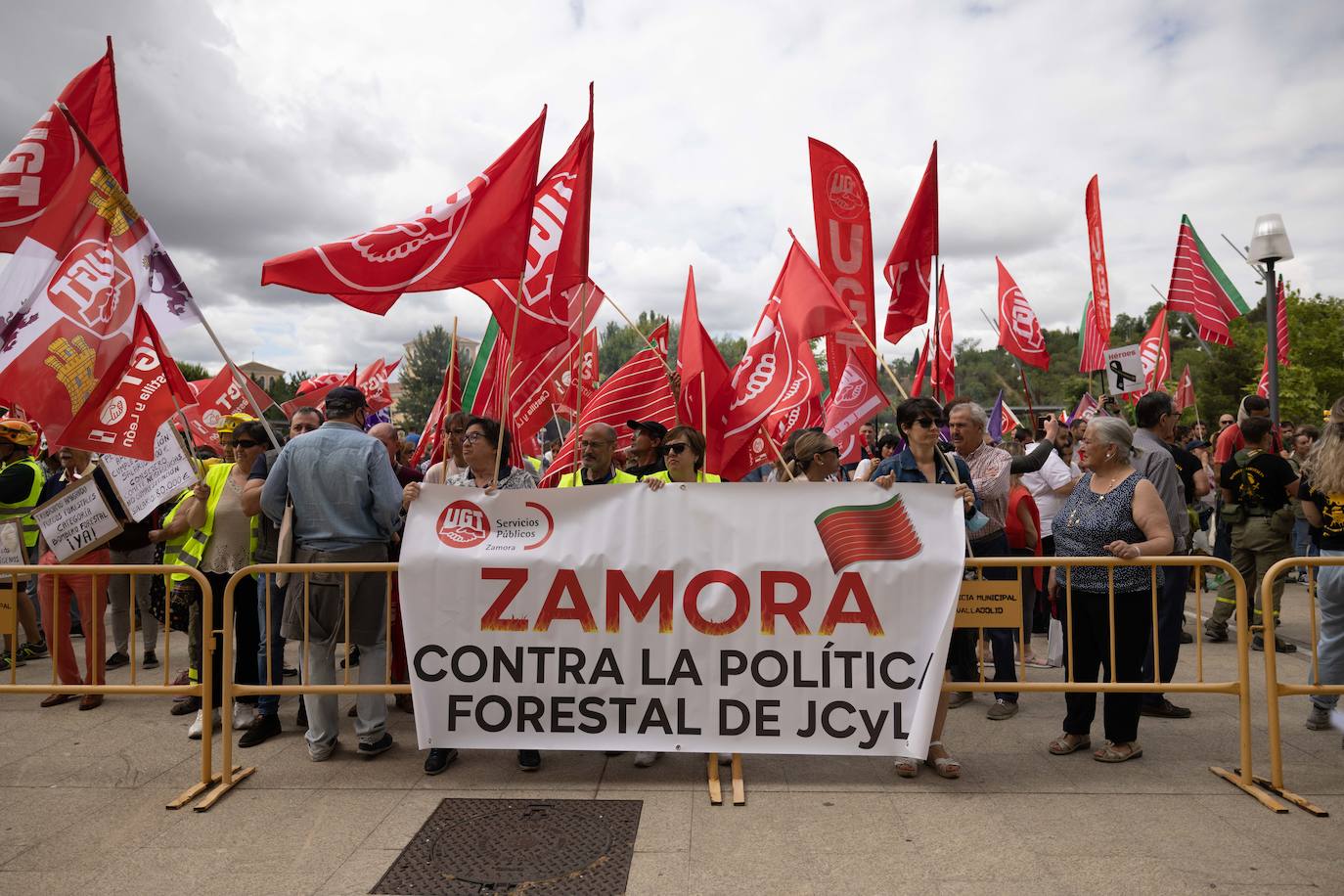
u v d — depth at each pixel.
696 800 4.23
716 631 4.44
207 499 5.64
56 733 5.50
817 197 6.05
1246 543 7.59
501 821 4.00
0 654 7.98
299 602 4.82
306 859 3.65
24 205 5.13
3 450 7.76
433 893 3.35
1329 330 42.44
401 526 5.71
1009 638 5.69
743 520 4.48
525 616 4.50
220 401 10.31
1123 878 3.39
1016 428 12.39
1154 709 5.61
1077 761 4.77
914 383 6.38
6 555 5.94
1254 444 7.54
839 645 4.40
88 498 5.57
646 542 4.50
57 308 5.07
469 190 5.22
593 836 3.82
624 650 4.46
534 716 4.49
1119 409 11.82
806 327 5.72
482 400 7.65
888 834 3.82
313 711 4.84
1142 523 4.61
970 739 5.20
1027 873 3.45
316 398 14.09
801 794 4.30
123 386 5.25
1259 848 3.64
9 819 4.10
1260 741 5.10
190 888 3.40
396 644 5.91
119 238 5.18
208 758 4.41
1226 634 8.00
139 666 7.50
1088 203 11.05
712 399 6.58
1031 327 13.03
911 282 6.06
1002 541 5.79
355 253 5.07
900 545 4.42
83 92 5.32
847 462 6.75
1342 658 5.11
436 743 4.51
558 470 6.31
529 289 6.13
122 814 4.14
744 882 3.40
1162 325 12.95
